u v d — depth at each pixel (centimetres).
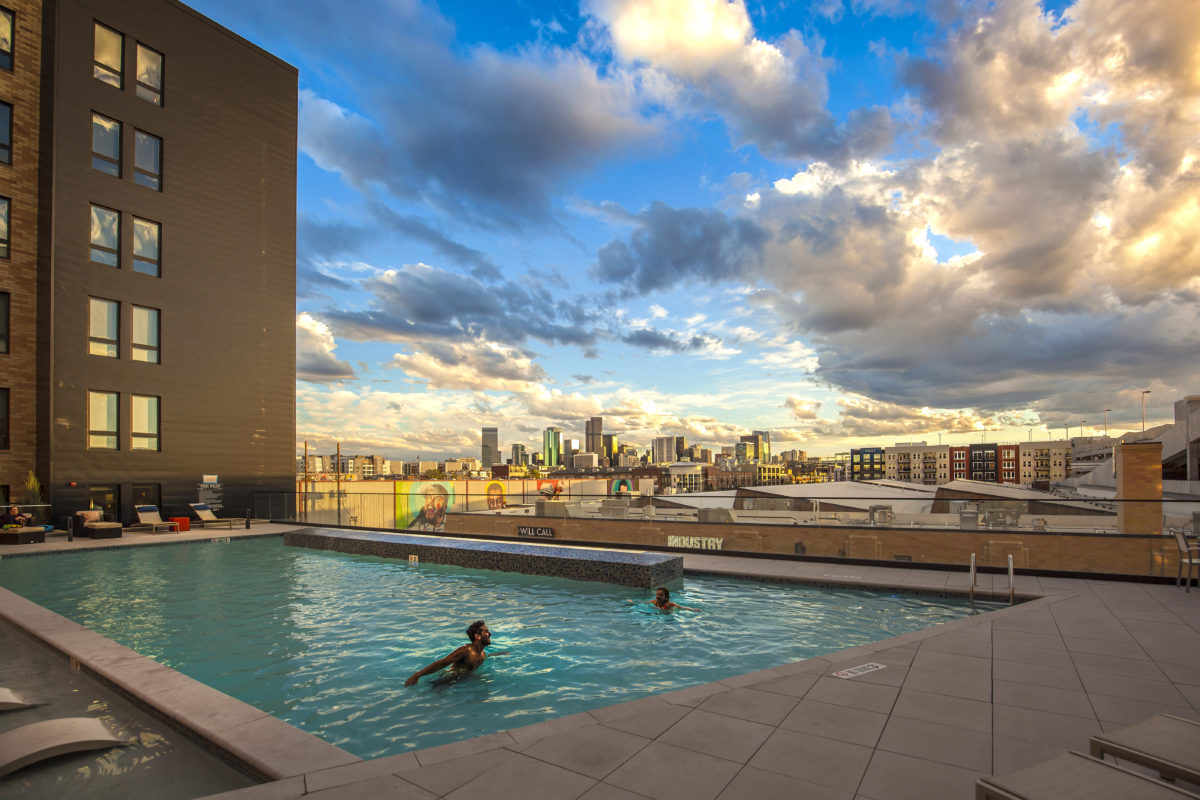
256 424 2777
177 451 2473
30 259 2158
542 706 617
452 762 407
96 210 2283
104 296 2280
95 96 2294
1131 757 298
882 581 1174
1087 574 1172
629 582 1245
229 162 2731
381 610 1058
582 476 17338
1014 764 402
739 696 533
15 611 904
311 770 400
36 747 442
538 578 1357
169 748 470
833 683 566
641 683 684
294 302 2986
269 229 2886
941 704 514
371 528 2341
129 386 2336
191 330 2548
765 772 390
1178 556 1104
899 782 377
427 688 671
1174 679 578
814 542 1473
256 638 882
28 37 2202
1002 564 1262
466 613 1028
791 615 993
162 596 1190
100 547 1859
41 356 2145
